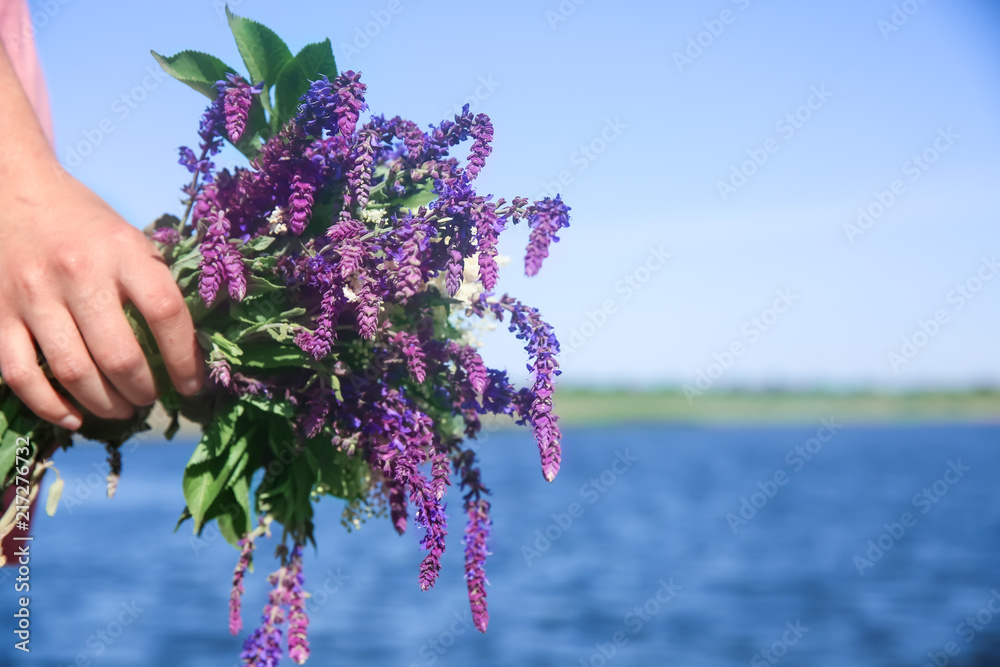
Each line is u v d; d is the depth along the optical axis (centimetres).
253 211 190
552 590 2050
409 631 1570
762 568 2395
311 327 194
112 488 201
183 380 179
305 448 197
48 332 169
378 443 191
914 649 1481
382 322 193
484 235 180
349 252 176
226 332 194
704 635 1589
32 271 169
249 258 191
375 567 2361
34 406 179
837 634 1603
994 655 1413
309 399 195
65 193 176
